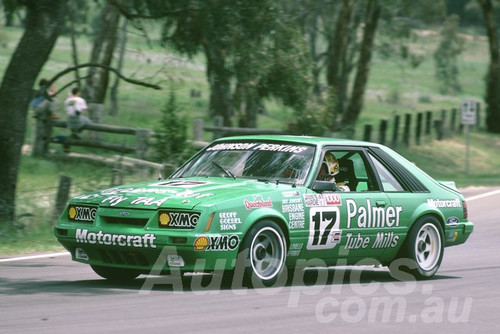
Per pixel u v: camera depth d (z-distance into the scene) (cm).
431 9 10169
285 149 2098
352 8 8344
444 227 2309
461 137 9981
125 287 1917
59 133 6594
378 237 2144
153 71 13325
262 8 3828
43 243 2847
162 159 4422
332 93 5216
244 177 2050
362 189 2181
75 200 1953
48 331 1395
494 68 11194
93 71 7706
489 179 7144
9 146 3117
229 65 4094
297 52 4534
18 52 3134
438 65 19162
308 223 1978
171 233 1783
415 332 1506
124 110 9625
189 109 9756
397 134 8225
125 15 3862
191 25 3862
